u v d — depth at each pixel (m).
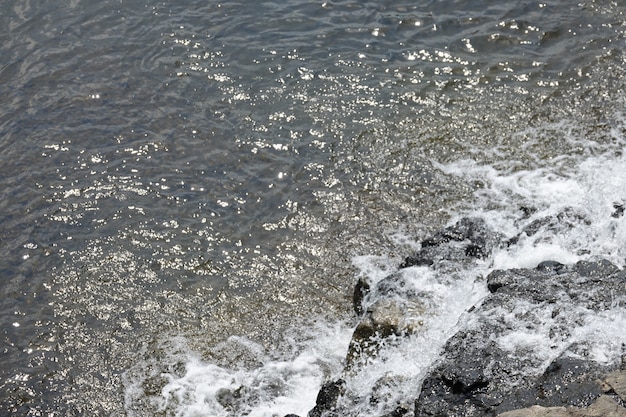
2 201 17.25
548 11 21.05
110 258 16.05
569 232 14.74
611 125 17.84
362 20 21.22
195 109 19.14
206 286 15.41
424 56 20.06
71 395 13.71
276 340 14.32
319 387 13.39
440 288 13.88
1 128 18.86
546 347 11.67
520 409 10.07
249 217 16.69
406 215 16.44
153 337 14.55
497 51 20.05
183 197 17.19
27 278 15.71
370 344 13.16
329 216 16.58
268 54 20.41
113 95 19.62
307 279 15.40
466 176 17.08
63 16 21.88
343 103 19.00
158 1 22.23
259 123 18.70
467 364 11.62
